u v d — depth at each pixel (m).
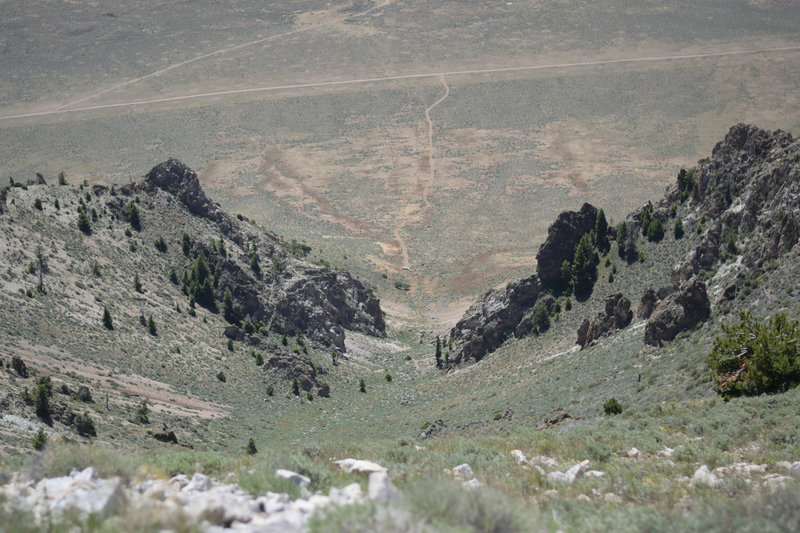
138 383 88.12
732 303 67.62
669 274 106.12
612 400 45.16
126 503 11.70
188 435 73.31
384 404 112.31
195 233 152.25
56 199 137.00
